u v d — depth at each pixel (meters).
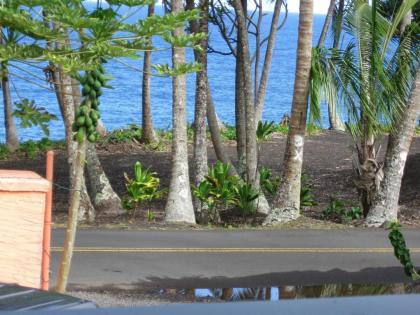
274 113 56.94
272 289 10.05
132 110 56.78
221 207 18.56
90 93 6.53
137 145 29.80
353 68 14.45
